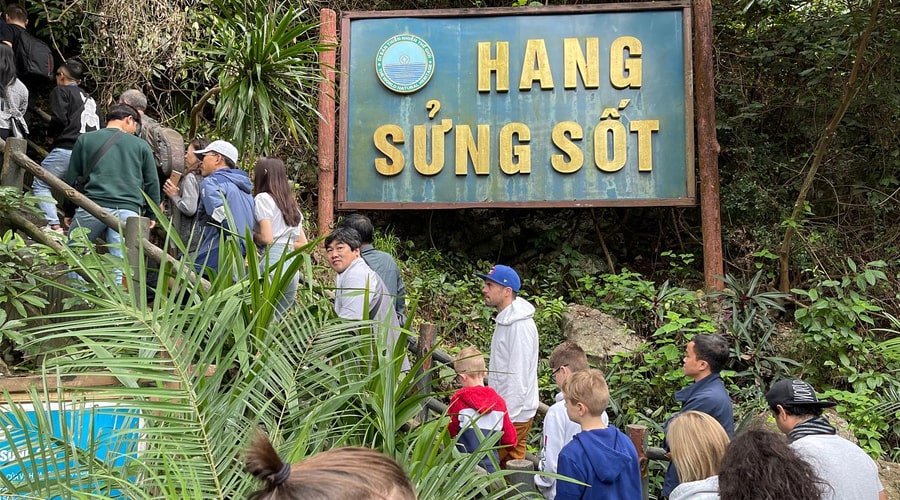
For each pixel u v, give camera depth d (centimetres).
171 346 216
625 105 728
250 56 580
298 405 245
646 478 387
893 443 604
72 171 426
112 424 239
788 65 853
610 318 688
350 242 367
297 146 838
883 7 741
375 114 740
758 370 627
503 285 407
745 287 686
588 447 282
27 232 382
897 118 794
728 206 821
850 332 632
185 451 204
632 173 724
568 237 869
